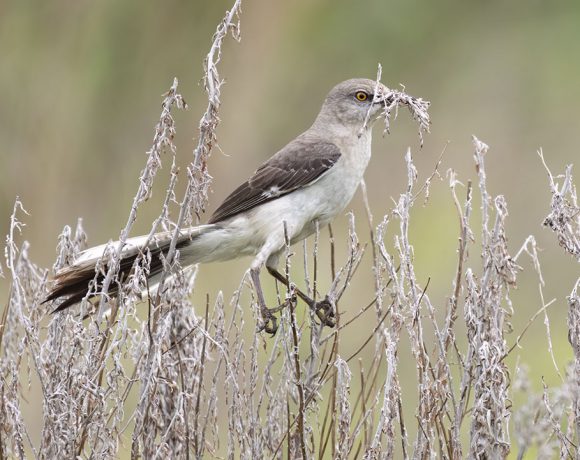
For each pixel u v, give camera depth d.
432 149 23.05
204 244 10.88
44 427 8.89
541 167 22.72
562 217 8.86
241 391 9.51
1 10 23.14
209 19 23.72
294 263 16.17
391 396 8.57
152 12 23.50
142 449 8.93
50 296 9.12
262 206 11.02
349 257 9.20
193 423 9.04
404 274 8.88
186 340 9.41
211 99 8.55
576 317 8.73
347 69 24.48
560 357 15.72
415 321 8.69
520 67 24.98
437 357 9.12
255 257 11.20
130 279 8.88
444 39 25.38
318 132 11.52
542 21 25.72
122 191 21.95
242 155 22.97
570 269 18.11
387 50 24.84
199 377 9.02
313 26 24.48
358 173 11.48
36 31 23.31
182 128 22.92
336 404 9.14
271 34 24.27
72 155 22.22
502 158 23.05
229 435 9.03
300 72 24.17
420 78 24.81
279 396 9.23
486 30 25.62
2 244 20.30
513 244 19.73
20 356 9.20
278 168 11.07
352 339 16.22
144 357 9.12
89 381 8.62
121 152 22.59
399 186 21.88
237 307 9.25
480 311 8.66
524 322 16.92
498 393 8.48
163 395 9.27
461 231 8.88
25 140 22.19
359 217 20.48
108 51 23.31
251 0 24.27
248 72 23.89
